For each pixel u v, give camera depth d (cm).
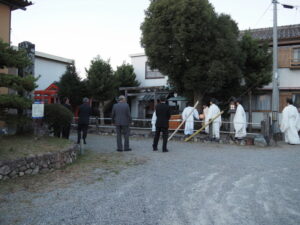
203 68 1232
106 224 351
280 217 370
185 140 1123
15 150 590
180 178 561
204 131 1280
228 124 1423
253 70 1444
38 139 731
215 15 1233
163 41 1212
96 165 667
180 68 1287
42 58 1975
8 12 1069
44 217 371
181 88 1425
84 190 485
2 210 394
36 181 528
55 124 830
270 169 638
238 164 690
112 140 1145
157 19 1210
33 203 421
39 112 696
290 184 519
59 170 610
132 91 2003
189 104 1524
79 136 1013
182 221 359
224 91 1479
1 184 495
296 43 1532
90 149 901
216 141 1078
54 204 418
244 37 1448
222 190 484
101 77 1706
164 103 877
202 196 454
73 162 689
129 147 957
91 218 369
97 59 1745
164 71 1302
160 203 423
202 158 765
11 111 830
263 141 999
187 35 1148
